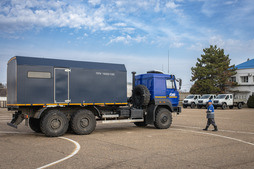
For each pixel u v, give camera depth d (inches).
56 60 446.6
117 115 495.2
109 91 485.7
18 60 408.5
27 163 256.1
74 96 446.9
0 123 634.2
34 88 414.0
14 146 344.2
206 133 470.0
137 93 547.2
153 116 524.4
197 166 247.6
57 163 255.9
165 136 433.4
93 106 475.5
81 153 301.1
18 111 437.7
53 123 418.6
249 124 628.1
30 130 519.2
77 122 439.5
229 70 1915.6
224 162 263.1
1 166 244.7
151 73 560.7
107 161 264.5
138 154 296.7
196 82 1828.2
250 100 1624.0
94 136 433.7
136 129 537.6
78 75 453.4
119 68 502.6
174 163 258.1
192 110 1302.9
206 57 1861.5
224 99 1430.9
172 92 571.8
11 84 430.0
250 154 299.6
